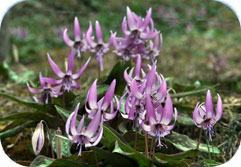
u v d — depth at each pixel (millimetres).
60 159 822
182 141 955
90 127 793
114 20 2637
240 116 1116
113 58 2115
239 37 2605
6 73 1588
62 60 2305
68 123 792
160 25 2570
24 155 1049
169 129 794
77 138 798
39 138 844
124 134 900
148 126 795
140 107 820
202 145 970
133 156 816
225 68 1731
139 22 997
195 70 1766
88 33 1034
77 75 972
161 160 831
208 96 822
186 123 1020
